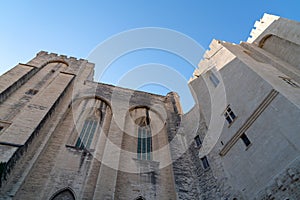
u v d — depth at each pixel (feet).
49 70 77.87
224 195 44.01
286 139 33.65
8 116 49.70
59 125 55.42
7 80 59.47
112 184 44.39
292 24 58.95
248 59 54.13
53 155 47.50
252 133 41.29
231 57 56.34
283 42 62.34
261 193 35.50
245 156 41.57
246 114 44.11
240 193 40.19
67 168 46.11
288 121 34.24
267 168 35.81
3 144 37.47
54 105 53.98
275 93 38.19
